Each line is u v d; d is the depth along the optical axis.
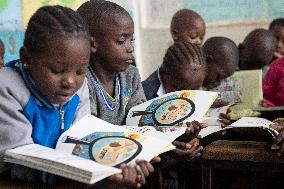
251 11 3.43
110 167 0.86
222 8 3.43
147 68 3.36
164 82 1.77
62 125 1.11
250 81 2.29
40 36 0.98
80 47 0.98
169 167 1.67
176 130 1.19
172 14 3.36
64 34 0.97
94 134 1.05
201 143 1.37
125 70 1.51
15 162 0.88
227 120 1.47
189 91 1.41
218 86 2.27
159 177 1.55
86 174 0.80
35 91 1.05
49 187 0.95
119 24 1.41
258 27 3.44
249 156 1.25
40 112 1.07
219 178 1.78
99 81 1.44
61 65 0.98
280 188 1.83
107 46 1.42
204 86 2.27
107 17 1.41
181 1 3.37
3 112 1.00
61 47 0.97
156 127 1.22
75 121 1.16
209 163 1.30
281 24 3.11
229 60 2.21
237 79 2.29
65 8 1.05
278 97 2.55
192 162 1.64
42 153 0.88
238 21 3.44
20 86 1.03
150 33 3.32
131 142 1.02
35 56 0.99
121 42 1.43
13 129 0.99
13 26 2.14
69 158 0.87
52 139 1.09
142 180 0.94
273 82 2.61
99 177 0.80
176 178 1.67
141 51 3.33
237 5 3.43
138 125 1.31
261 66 2.88
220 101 2.01
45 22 0.99
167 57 1.74
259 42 2.82
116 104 1.48
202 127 1.24
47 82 1.00
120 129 1.08
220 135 1.44
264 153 1.24
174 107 1.34
